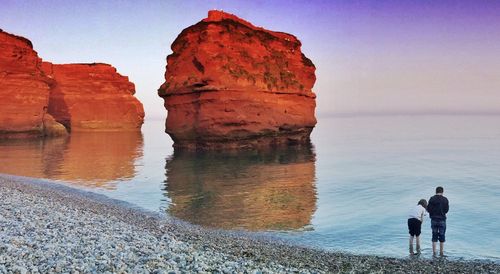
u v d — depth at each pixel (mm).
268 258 13727
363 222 21609
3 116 80312
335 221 21859
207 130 59719
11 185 26812
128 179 36656
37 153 58031
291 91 67062
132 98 138875
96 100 129500
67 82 126250
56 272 9125
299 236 18875
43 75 88750
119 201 26469
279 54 69312
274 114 63938
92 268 9539
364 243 17781
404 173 42938
